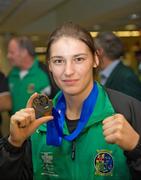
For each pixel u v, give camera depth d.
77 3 3.74
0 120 3.48
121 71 2.52
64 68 0.98
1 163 0.99
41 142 1.08
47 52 1.04
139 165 0.92
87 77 1.01
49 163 1.06
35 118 0.97
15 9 4.23
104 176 1.01
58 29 1.03
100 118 1.03
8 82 2.73
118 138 0.88
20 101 2.68
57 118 1.04
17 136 0.96
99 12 3.24
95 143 1.02
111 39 2.61
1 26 5.92
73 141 1.03
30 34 5.76
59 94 1.12
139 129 1.03
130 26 4.30
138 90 2.48
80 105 1.06
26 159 1.09
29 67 2.76
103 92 1.08
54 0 3.65
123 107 1.05
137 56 4.95
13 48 2.81
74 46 0.98
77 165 1.03
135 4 2.66
